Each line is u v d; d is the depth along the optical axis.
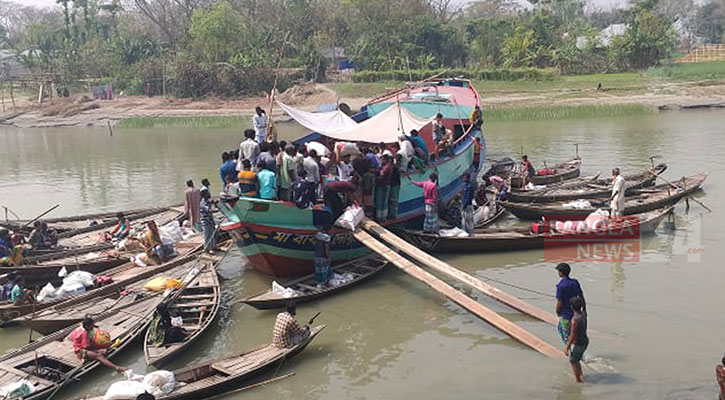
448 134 19.84
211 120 54.12
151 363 11.05
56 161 36.72
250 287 15.55
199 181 28.92
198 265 15.62
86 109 62.59
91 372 11.21
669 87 56.75
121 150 40.28
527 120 46.38
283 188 15.41
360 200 16.30
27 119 60.25
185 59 67.94
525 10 98.69
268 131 19.08
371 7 77.00
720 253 16.09
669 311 12.91
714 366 10.77
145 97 67.38
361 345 12.25
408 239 16.97
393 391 10.56
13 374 10.79
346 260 16.19
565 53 71.19
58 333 12.16
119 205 24.92
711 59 78.69
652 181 22.30
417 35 74.88
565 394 10.13
